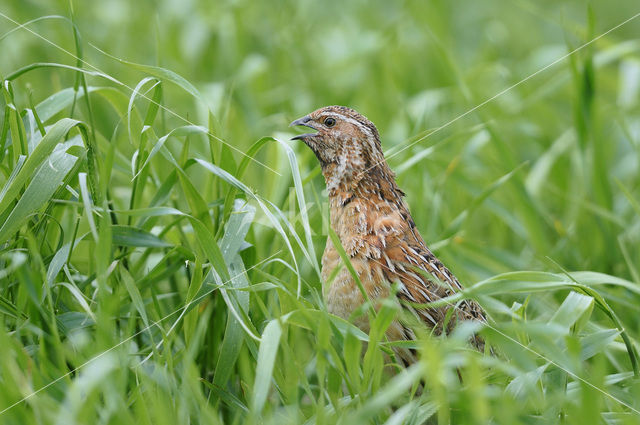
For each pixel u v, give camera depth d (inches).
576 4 860.6
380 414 320.8
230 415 336.8
